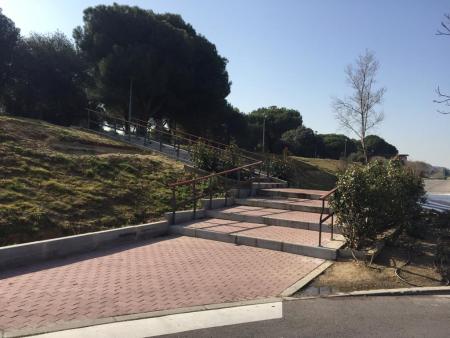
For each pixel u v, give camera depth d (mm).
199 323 5008
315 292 6234
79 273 6828
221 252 8445
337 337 4652
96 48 29172
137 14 30078
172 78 29578
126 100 29375
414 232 9742
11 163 10758
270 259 7953
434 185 29125
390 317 5285
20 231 8078
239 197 13203
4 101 31594
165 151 17594
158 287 6258
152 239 9586
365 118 33719
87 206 9930
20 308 5254
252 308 5539
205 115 33219
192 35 32688
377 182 8133
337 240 8781
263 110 72500
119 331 4723
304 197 13305
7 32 29859
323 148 73125
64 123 32531
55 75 30969
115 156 13773
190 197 12289
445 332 4824
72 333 4629
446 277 6777
